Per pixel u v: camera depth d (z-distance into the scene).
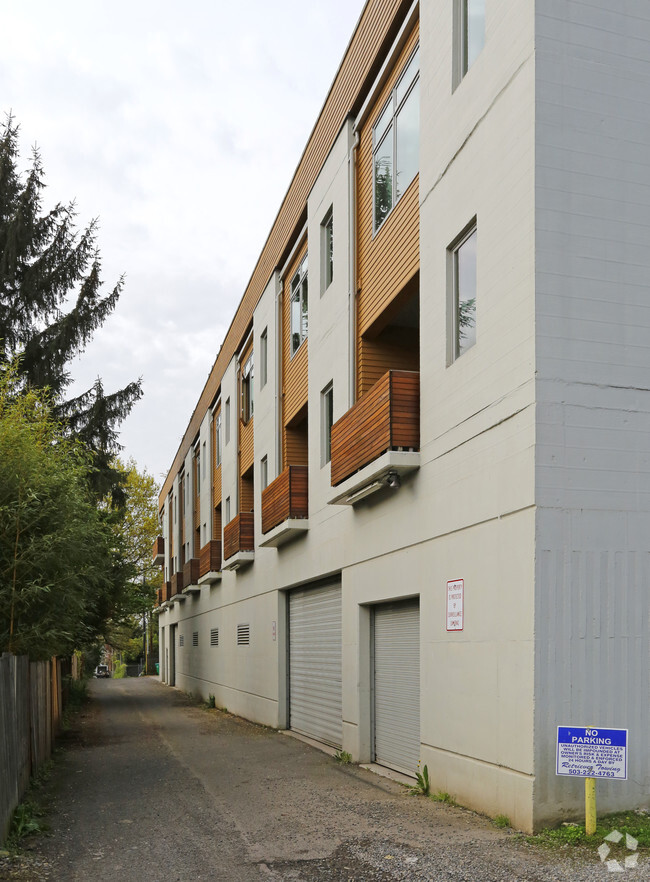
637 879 5.48
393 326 12.73
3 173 23.06
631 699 7.17
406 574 10.34
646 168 7.84
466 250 9.17
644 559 7.37
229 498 25.78
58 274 23.44
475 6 9.12
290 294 18.38
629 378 7.55
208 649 29.23
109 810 8.71
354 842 6.94
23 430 9.66
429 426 9.72
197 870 6.26
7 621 10.04
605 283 7.57
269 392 19.64
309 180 16.02
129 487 47.44
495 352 8.07
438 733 9.15
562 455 7.27
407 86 11.22
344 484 11.75
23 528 9.65
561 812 6.91
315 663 15.67
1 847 6.74
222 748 14.55
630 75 7.88
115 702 30.41
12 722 7.93
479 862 6.07
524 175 7.62
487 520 8.07
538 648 7.00
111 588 21.94
